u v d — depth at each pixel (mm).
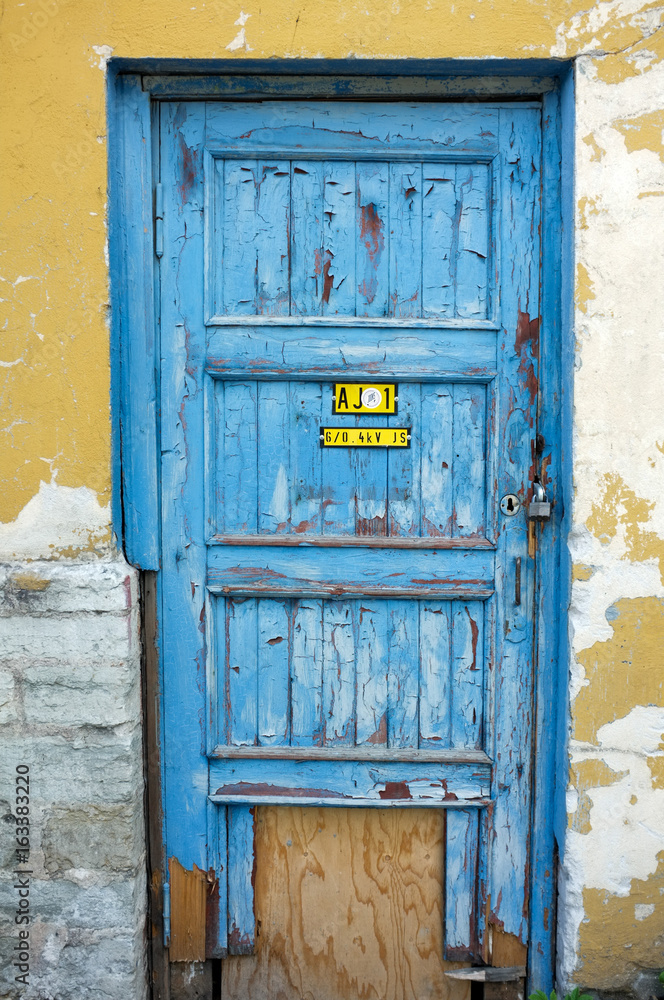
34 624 1963
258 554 2115
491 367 2082
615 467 1942
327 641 2139
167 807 2146
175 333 2070
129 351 2045
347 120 2037
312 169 2066
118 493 2031
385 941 2213
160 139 2037
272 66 1929
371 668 2141
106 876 2012
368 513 2123
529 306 2068
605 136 1886
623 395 1932
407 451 2115
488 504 2105
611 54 1870
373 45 1879
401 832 2199
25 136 1900
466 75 1978
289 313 2094
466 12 1873
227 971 2221
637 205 1900
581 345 1924
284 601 2139
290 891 2207
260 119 2035
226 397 2111
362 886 2207
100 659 1970
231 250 2080
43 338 1942
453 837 2172
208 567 2119
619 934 1998
